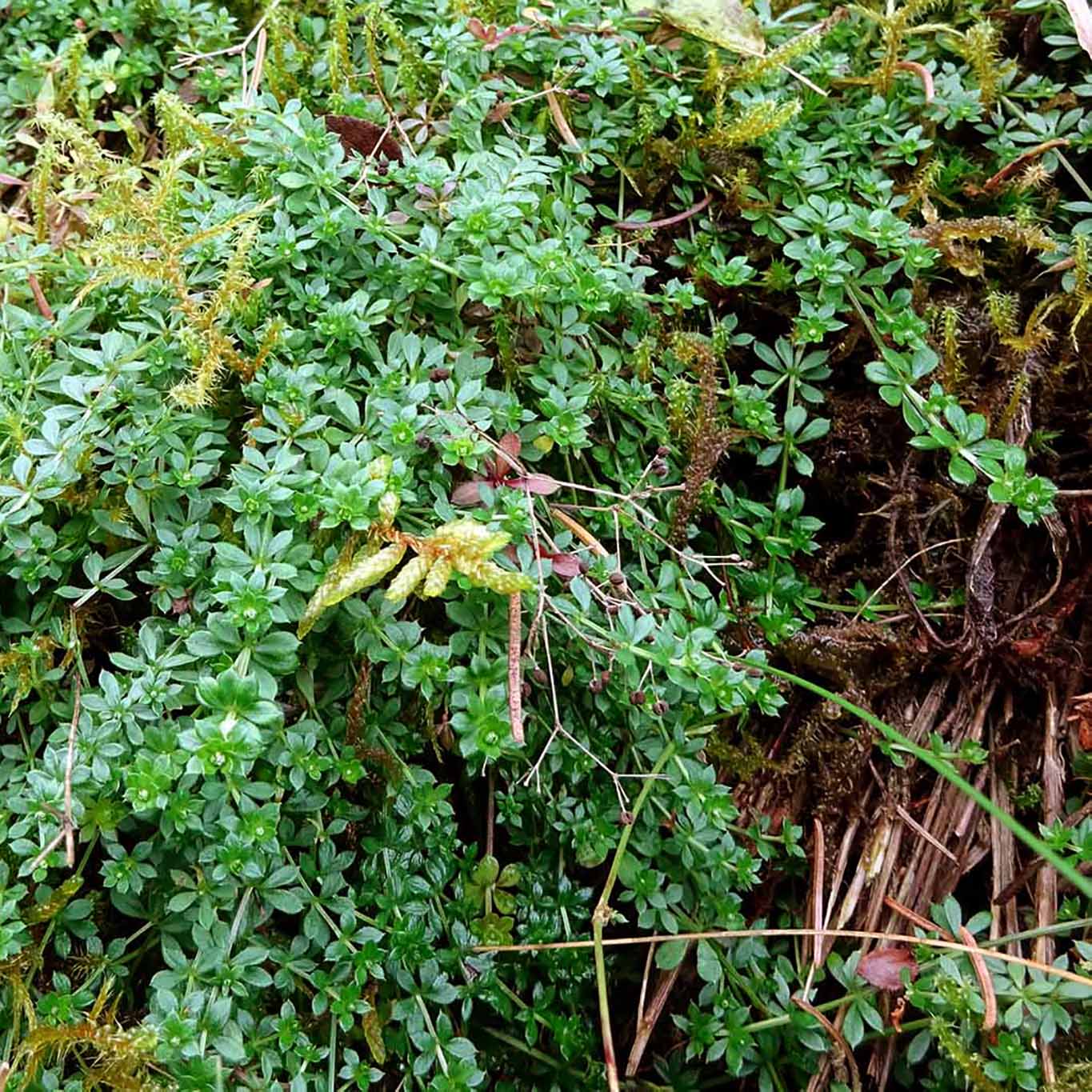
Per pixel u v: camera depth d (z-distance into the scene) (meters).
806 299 0.19
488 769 0.17
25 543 0.16
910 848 0.18
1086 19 0.20
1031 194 0.20
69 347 0.17
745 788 0.19
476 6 0.20
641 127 0.20
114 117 0.21
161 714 0.16
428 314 0.18
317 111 0.20
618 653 0.16
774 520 0.19
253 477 0.16
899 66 0.21
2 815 0.15
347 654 0.16
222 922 0.15
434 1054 0.16
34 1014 0.15
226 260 0.18
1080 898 0.18
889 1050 0.17
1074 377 0.19
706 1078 0.18
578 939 0.17
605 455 0.18
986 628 0.19
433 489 0.17
